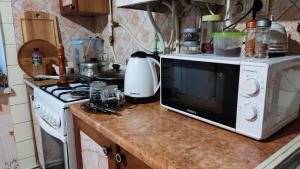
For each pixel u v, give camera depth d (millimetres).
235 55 817
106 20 1967
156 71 1102
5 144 1851
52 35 1923
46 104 1260
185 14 1242
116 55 1904
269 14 907
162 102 980
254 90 641
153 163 602
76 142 1112
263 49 750
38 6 1842
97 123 845
